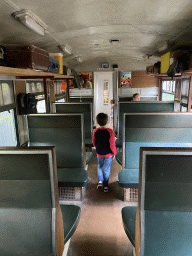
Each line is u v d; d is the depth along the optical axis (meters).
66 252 2.19
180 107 5.62
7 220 1.58
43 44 3.42
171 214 1.53
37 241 1.58
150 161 1.43
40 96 5.02
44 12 2.17
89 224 2.82
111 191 3.66
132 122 3.12
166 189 1.48
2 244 1.62
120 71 7.77
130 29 3.08
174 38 3.43
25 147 1.46
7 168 1.48
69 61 6.06
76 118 3.15
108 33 3.32
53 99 5.93
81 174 3.03
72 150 3.25
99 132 3.31
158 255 1.58
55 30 2.86
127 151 3.20
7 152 1.44
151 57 5.79
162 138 3.16
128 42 4.08
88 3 2.08
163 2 2.11
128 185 2.79
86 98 8.11
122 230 2.70
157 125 3.13
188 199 1.49
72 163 3.28
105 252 2.34
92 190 3.71
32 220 1.56
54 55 4.05
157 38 3.57
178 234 1.55
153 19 2.63
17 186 1.52
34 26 2.33
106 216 2.99
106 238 2.56
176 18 2.57
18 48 2.29
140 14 2.45
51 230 1.56
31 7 2.00
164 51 4.47
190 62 3.18
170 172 1.44
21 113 3.84
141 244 1.57
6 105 3.38
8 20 2.17
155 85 7.91
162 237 1.56
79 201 3.36
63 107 5.28
